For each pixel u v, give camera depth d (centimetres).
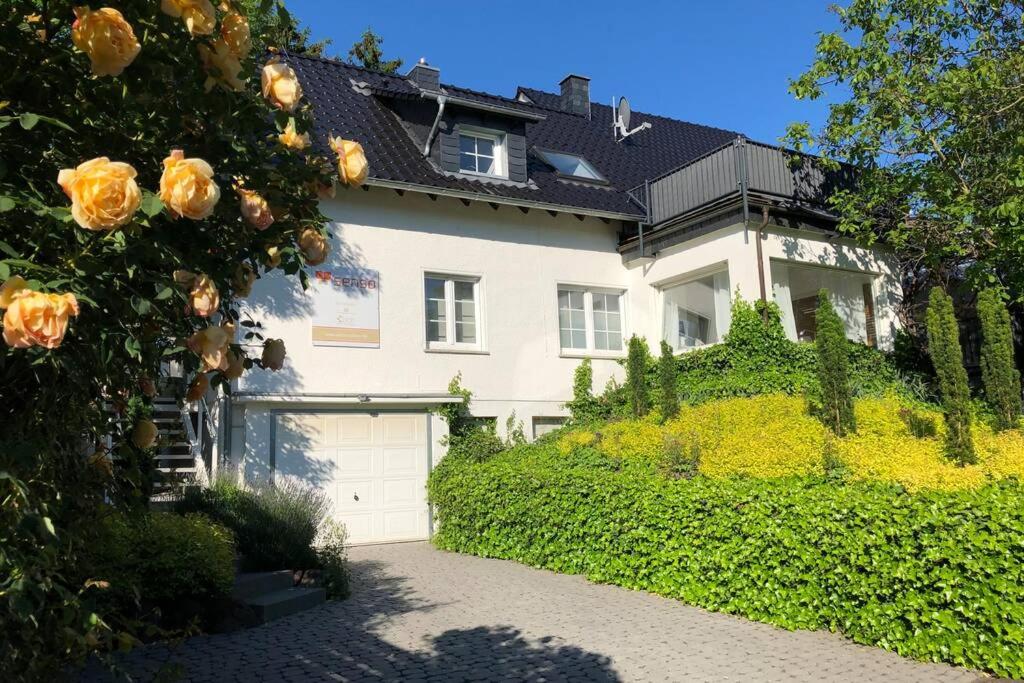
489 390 1412
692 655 652
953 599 604
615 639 701
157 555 695
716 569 796
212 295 261
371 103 1553
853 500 694
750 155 1388
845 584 685
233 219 299
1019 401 973
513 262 1477
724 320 1421
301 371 1239
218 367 266
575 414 1480
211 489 976
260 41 326
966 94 1240
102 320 243
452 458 1324
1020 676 565
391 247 1352
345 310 1290
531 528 1058
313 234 322
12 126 252
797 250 1414
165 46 269
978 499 620
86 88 265
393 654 660
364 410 1292
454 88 1521
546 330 1495
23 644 247
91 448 305
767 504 758
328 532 1073
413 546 1256
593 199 1588
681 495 847
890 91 1291
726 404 1217
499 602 848
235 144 301
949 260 1418
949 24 1323
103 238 229
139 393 300
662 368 1239
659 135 2112
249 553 874
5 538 226
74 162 268
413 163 1431
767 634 707
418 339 1354
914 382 1391
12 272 224
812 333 1442
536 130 1844
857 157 1373
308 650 669
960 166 1299
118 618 329
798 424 1040
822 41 1335
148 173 292
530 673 612
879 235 1459
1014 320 1496
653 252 1534
